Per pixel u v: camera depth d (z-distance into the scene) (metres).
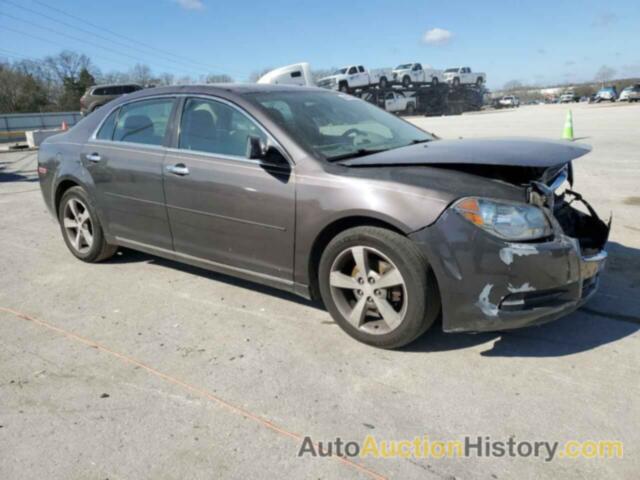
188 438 2.49
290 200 3.38
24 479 2.26
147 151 4.22
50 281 4.60
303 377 2.98
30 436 2.53
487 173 3.07
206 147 3.88
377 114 4.45
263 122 3.58
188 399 2.79
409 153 3.41
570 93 91.06
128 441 2.48
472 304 2.91
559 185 3.42
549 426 2.52
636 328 3.44
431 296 3.02
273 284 3.67
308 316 3.75
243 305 3.97
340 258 3.29
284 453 2.38
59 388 2.92
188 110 4.05
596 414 2.59
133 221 4.42
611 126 18.02
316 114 3.90
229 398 2.80
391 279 3.10
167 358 3.22
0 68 63.28
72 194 4.91
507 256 2.82
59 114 42.09
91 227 4.88
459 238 2.87
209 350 3.31
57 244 5.77
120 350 3.34
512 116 30.72
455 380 2.91
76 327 3.68
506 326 2.91
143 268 4.85
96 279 4.61
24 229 6.50
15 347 3.40
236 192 3.62
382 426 2.55
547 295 2.94
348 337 3.42
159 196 4.12
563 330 3.44
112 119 4.64
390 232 3.05
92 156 4.63
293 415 2.64
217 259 3.92
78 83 65.81
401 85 40.28
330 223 3.24
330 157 3.43
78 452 2.41
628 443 2.39
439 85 43.44
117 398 2.82
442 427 2.53
